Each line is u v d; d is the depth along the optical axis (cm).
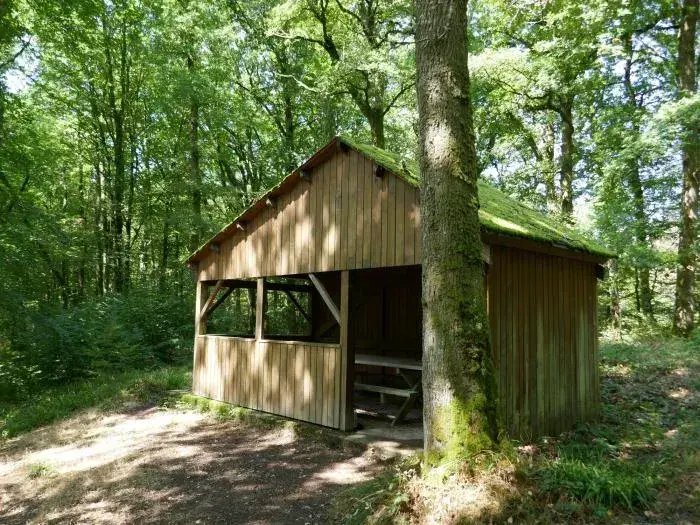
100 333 1369
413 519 407
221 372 967
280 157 2012
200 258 1059
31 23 1516
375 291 1088
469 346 446
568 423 772
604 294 2002
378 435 696
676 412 839
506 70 1672
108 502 545
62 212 1945
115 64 1930
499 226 616
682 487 443
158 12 1809
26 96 1816
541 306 734
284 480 581
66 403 1058
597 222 1623
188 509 516
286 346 829
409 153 2108
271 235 882
